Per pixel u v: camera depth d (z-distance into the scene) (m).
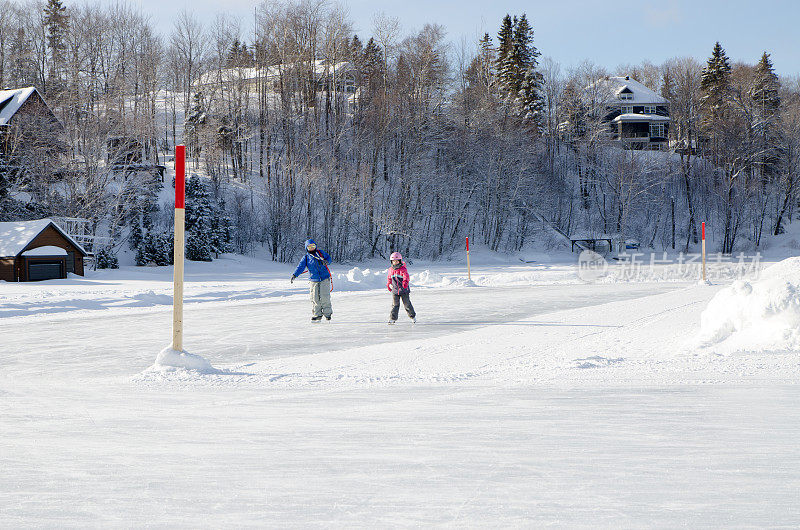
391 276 13.21
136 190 49.56
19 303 16.42
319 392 5.35
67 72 71.56
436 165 65.06
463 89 74.44
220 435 3.59
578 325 12.08
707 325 8.16
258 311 16.28
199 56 74.62
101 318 14.63
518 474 2.59
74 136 52.78
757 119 75.69
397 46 67.12
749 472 2.55
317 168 57.59
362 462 2.86
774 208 75.31
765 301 7.47
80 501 2.33
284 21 68.19
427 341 10.26
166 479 2.63
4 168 44.97
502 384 5.54
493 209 66.44
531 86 84.50
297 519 2.08
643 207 72.88
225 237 54.91
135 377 6.41
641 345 9.05
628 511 2.07
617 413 3.99
